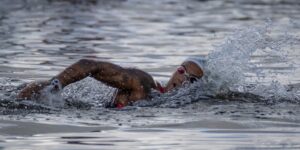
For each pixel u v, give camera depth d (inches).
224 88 895.7
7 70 1123.9
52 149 643.5
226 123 753.0
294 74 1097.4
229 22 1894.7
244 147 658.2
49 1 2416.3
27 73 1099.9
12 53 1317.7
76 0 2469.2
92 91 890.7
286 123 759.1
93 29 1736.0
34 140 676.7
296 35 1504.7
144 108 828.0
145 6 2364.7
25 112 786.8
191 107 834.8
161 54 1339.8
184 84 882.1
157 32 1695.4
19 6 2249.0
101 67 837.2
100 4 2396.7
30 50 1363.2
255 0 2600.9
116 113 801.6
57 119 761.0
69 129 721.0
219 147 658.2
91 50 1384.1
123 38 1578.5
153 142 673.0
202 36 1615.4
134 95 848.9
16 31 1658.5
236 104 853.2
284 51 1293.1
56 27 1758.1
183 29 1756.9
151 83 864.9
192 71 885.2
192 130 723.4
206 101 863.7
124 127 732.7
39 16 1989.4
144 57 1302.9
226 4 2459.4
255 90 931.3
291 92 936.3
